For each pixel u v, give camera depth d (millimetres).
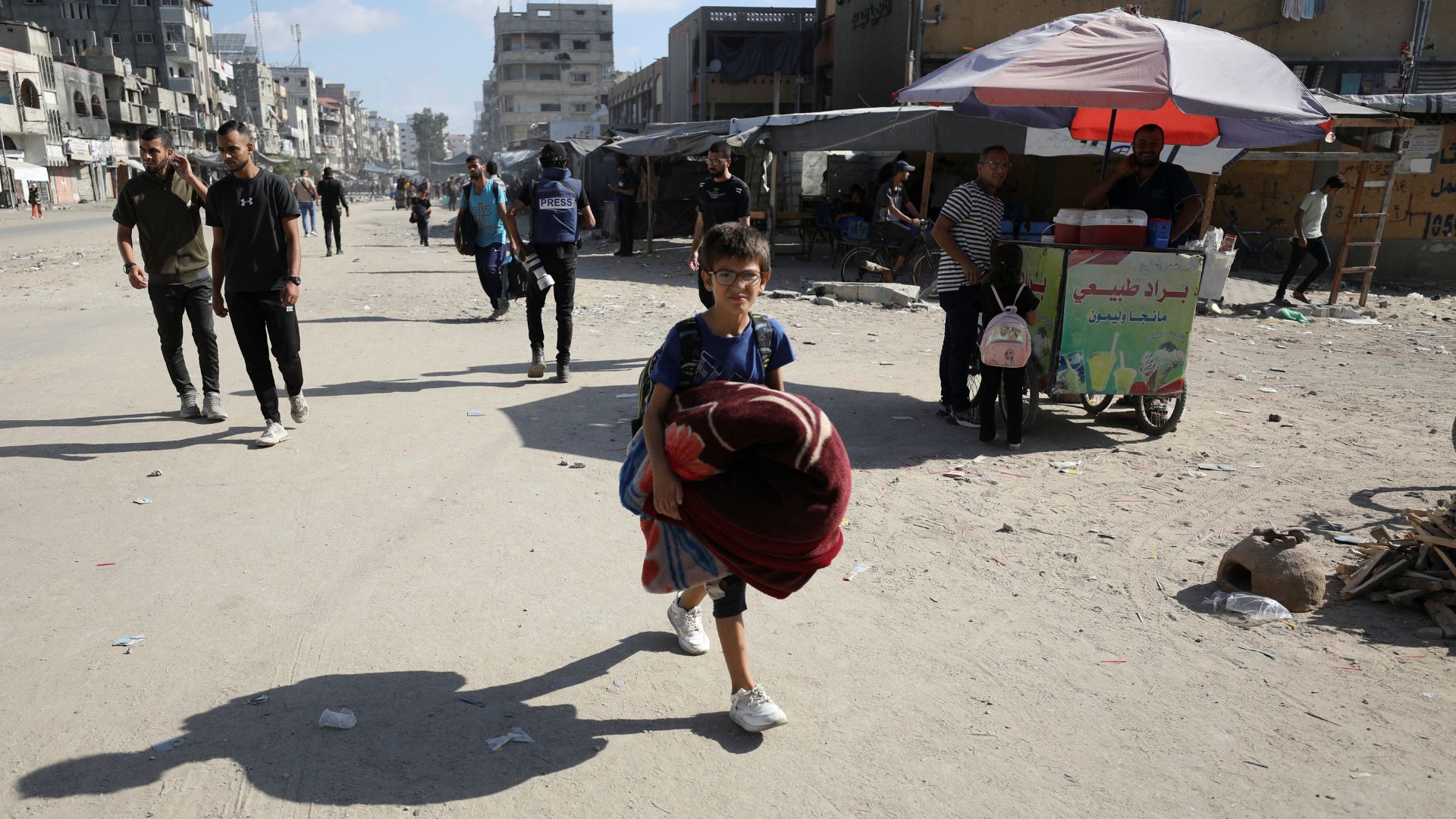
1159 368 6523
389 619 3742
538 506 5031
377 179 153000
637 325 11133
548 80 109375
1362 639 3705
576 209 7852
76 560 4246
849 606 3938
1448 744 2992
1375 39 20734
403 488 5270
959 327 6652
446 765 2828
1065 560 4449
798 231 19672
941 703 3213
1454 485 5598
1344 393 8273
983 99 6074
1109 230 6391
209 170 68562
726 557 2709
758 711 3002
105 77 77000
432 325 11094
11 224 38750
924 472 5754
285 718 3045
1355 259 17703
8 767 2768
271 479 5387
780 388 3023
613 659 3480
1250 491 5473
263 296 5902
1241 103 5723
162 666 3352
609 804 2672
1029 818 2631
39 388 7605
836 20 26781
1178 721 3115
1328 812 2662
